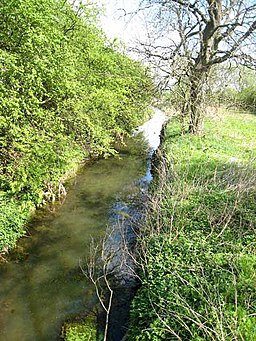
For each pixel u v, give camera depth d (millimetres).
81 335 6559
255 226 7531
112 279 8148
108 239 10000
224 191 9234
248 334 4516
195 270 5922
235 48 14586
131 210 12117
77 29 13578
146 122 31844
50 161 10977
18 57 9055
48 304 7484
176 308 5355
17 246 9648
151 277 6340
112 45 17000
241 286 5492
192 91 16219
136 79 17781
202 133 17484
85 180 15430
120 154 20312
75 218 11469
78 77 13125
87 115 12680
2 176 9656
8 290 7949
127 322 6715
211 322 4734
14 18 9148
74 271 8617
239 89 19859
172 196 8922
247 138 19562
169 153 13781
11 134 9336
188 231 7602
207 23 15797
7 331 6754
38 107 10375
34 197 11258
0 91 8641
